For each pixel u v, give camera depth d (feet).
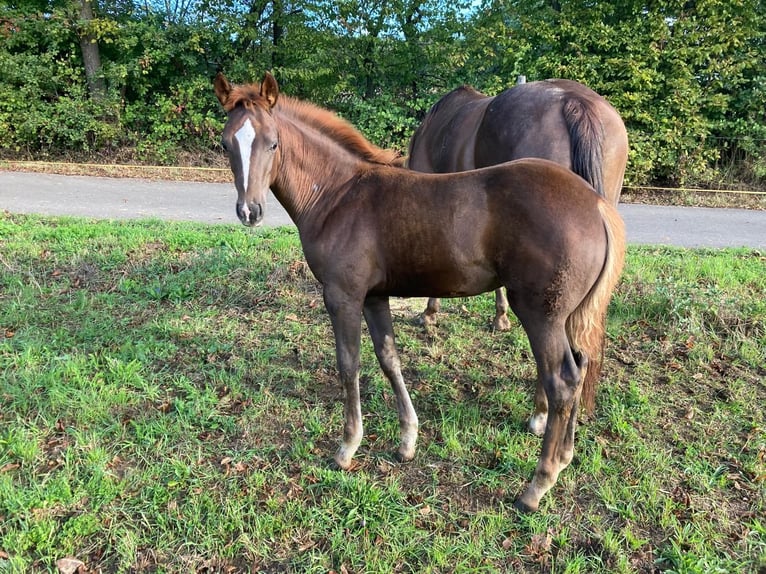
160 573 7.04
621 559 7.16
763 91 33.19
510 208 7.34
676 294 14.56
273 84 8.52
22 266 16.66
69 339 12.71
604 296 7.59
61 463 8.84
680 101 33.04
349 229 8.22
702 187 36.04
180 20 40.22
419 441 9.83
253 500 8.26
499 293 13.71
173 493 8.38
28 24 37.09
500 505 8.27
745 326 13.48
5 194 28.04
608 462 9.12
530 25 35.68
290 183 8.91
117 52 40.65
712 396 11.03
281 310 14.94
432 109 14.93
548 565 7.25
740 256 20.24
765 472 8.70
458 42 39.40
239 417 10.34
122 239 19.44
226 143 8.35
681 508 8.12
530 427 10.05
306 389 11.37
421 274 8.04
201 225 22.72
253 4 40.01
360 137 9.11
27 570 7.13
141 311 14.56
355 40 40.14
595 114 10.36
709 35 32.53
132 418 10.13
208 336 13.35
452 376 12.03
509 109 11.34
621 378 11.73
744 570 7.06
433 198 7.79
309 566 7.16
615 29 34.09
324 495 8.44
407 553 7.44
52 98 38.58
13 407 10.17
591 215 7.32
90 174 35.58
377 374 11.89
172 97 38.86
